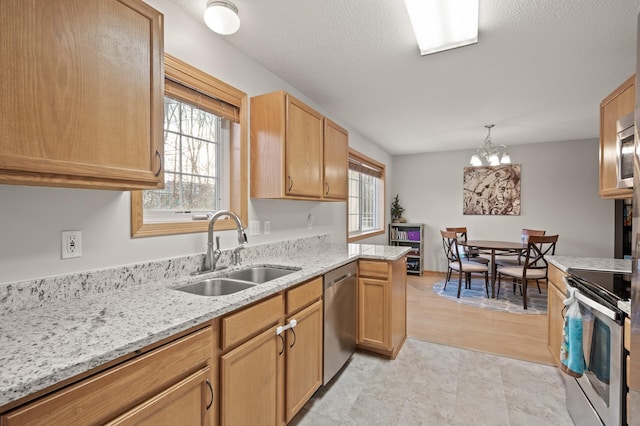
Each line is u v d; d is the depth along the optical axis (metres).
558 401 1.90
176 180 1.82
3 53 0.83
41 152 0.90
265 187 2.15
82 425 0.74
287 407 1.56
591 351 1.49
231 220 2.07
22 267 1.13
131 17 1.14
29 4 0.88
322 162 2.53
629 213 4.42
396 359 2.42
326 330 1.96
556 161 4.79
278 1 1.65
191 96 1.82
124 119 1.11
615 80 2.56
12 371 0.68
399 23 1.84
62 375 0.69
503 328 3.07
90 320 1.00
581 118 3.57
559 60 2.24
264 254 2.33
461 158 5.41
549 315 2.42
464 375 2.19
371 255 2.44
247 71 2.21
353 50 2.15
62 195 1.25
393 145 5.09
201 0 1.67
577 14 1.72
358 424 1.69
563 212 4.75
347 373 2.21
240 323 1.24
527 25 1.83
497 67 2.36
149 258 1.57
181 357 0.99
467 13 1.70
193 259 1.76
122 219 1.46
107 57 1.06
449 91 2.84
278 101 2.11
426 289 4.55
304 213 2.96
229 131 2.15
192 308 1.12
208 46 1.91
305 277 1.68
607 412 1.32
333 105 3.21
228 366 1.18
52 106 0.93
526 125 3.89
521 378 2.15
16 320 1.00
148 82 1.20
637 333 1.02
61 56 0.95
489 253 4.54
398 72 2.46
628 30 1.86
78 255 1.29
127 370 0.84
